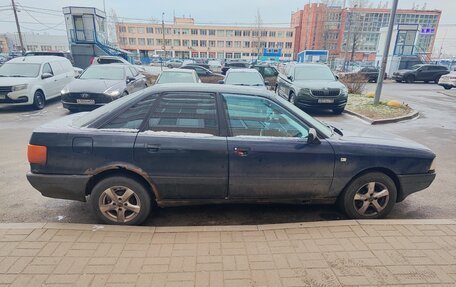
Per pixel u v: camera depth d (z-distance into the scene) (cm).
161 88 316
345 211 330
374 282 224
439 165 524
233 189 310
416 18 7200
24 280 219
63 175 294
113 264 239
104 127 299
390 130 800
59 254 249
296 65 1141
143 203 304
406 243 272
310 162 306
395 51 2822
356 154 311
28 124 798
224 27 8444
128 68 1072
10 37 6919
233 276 228
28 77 1001
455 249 264
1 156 532
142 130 299
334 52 6469
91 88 873
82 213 341
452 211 364
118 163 291
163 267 237
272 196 319
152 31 8256
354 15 4941
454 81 1892
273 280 225
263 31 8162
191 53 8531
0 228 281
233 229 292
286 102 337
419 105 1252
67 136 291
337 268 238
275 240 276
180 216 339
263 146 300
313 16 6881
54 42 7138
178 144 292
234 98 315
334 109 1009
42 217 331
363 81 1591
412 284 222
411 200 391
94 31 2628
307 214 351
